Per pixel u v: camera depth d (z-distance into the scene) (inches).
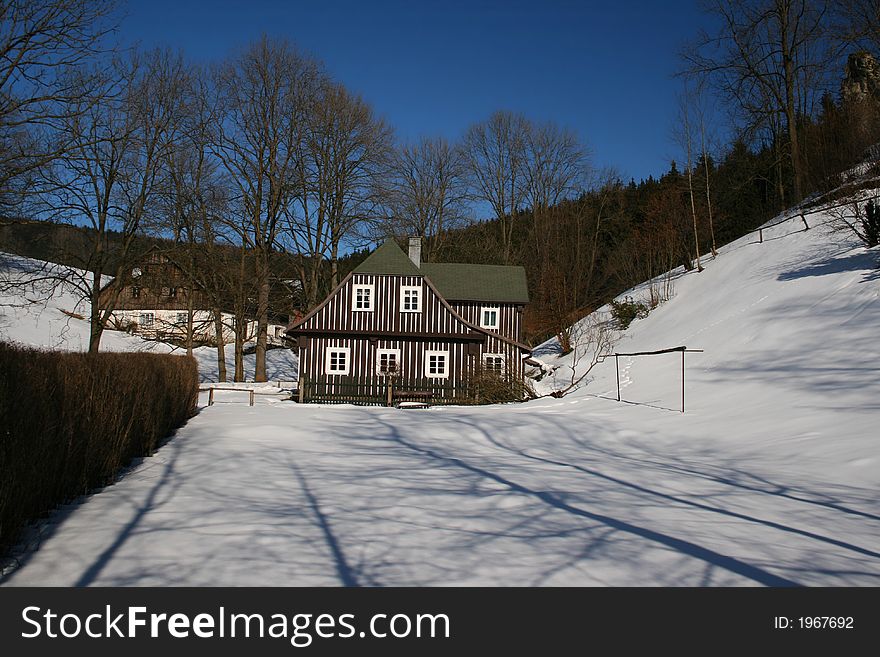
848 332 777.6
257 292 1537.9
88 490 354.6
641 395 838.5
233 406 865.5
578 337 1574.8
